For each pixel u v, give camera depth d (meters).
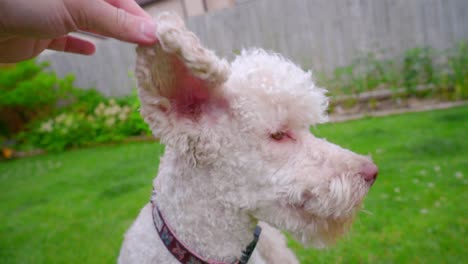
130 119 1.39
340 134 0.99
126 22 0.21
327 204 0.28
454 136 0.86
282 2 1.31
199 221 0.28
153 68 0.23
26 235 0.75
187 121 0.26
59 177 1.11
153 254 0.29
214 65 0.23
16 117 1.64
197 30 1.35
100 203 0.85
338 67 1.29
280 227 0.29
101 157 1.26
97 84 1.61
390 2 1.23
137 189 0.90
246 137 0.28
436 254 0.49
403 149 0.83
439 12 1.20
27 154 1.53
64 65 1.63
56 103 1.65
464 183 0.65
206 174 0.28
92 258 0.63
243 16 1.34
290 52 1.34
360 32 1.27
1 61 0.28
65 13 0.20
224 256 0.29
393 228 0.56
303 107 0.29
